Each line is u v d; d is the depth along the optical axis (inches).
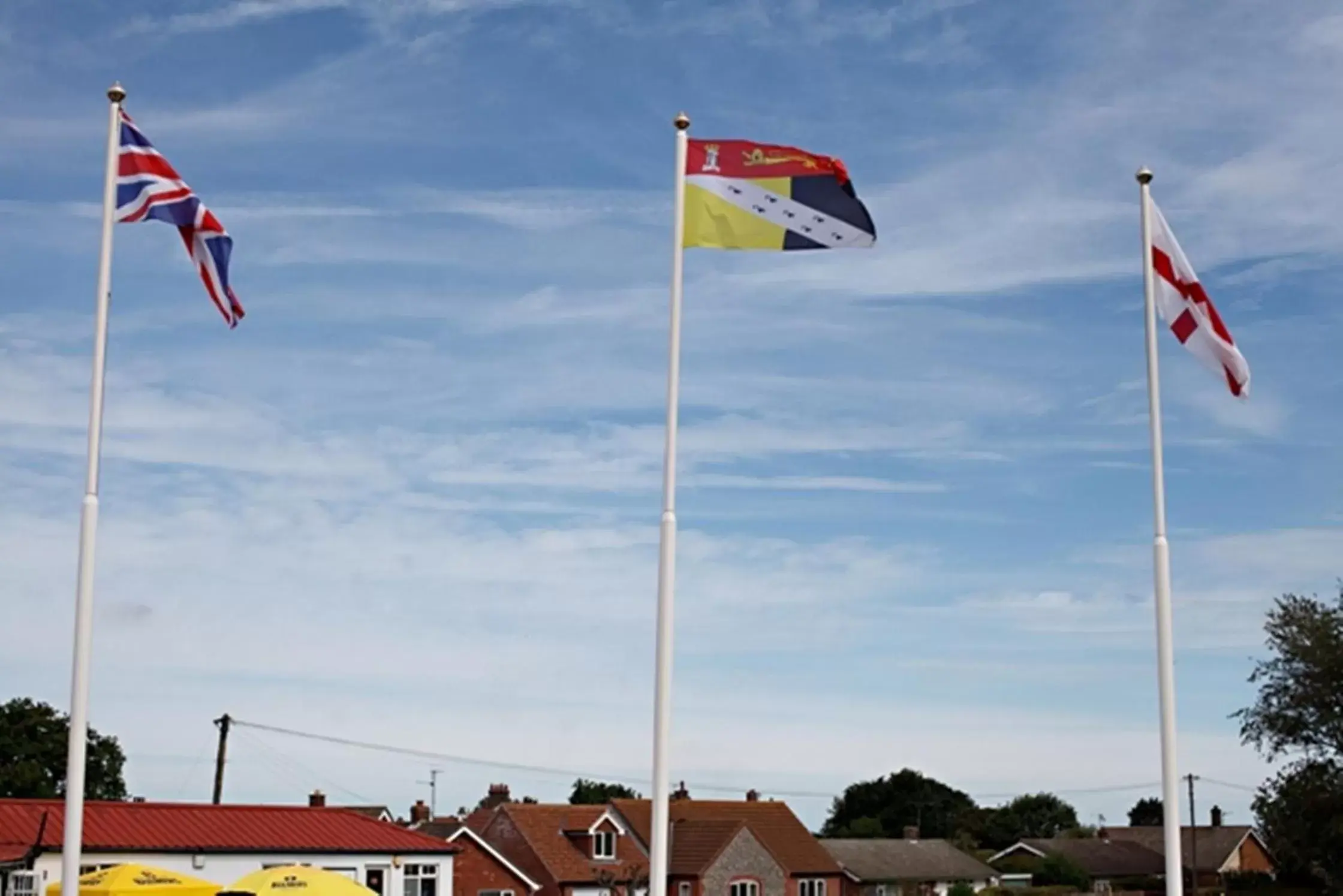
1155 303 903.1
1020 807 5600.4
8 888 1425.9
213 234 837.8
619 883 2726.4
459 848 1924.2
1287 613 2714.1
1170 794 860.6
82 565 784.9
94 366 802.8
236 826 1775.3
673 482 812.6
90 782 3051.2
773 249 826.2
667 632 805.2
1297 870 2856.8
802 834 3100.4
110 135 820.6
